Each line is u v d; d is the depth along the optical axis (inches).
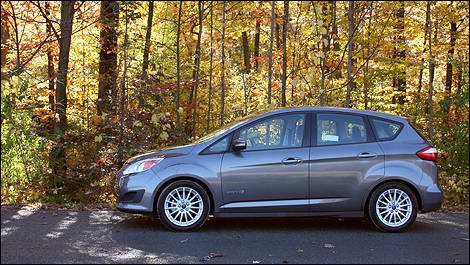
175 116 494.3
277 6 616.4
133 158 277.6
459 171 400.2
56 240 233.9
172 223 259.9
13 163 359.9
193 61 587.8
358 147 268.2
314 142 267.7
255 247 226.4
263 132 269.1
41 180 369.1
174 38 733.9
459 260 206.2
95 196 379.6
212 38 515.5
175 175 259.9
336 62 534.0
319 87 529.3
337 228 276.1
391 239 247.9
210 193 265.0
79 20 482.9
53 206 339.3
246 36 993.5
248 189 261.1
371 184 265.3
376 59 550.3
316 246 229.9
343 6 506.0
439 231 270.7
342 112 275.0
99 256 205.9
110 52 513.7
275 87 558.9
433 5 603.2
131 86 421.1
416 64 569.0
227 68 549.6
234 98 708.7
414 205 267.4
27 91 505.7
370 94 585.6
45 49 578.2
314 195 263.6
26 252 209.3
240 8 546.0
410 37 610.9
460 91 418.0
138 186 261.4
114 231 259.1
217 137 268.4
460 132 404.5
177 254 211.5
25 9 524.7
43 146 373.4
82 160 383.9
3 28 464.4
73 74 620.7
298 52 543.8
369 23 534.0
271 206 262.1
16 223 271.9
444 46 631.8
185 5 564.4
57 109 430.6
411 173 267.1
